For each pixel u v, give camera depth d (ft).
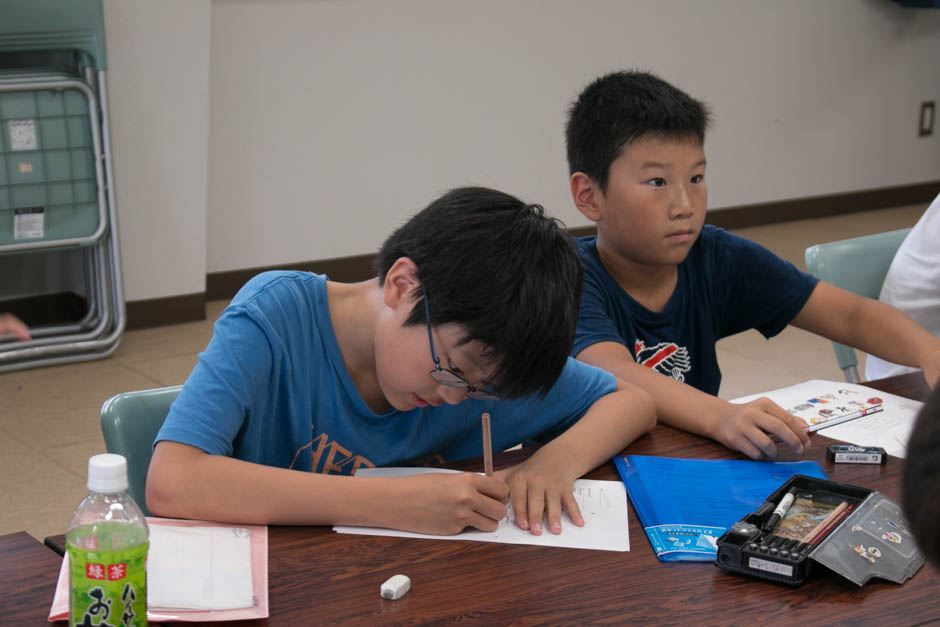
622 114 4.94
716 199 16.88
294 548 3.20
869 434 4.21
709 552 3.22
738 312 5.67
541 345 3.19
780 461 3.95
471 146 14.33
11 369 10.64
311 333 3.90
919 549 1.56
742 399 4.59
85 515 2.55
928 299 6.07
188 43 11.31
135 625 2.53
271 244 13.21
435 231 3.28
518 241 3.21
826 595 2.99
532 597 2.96
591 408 4.17
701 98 16.21
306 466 3.96
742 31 16.28
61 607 2.75
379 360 3.46
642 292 5.37
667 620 2.85
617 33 15.11
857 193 18.34
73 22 10.29
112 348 11.07
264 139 12.82
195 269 12.17
